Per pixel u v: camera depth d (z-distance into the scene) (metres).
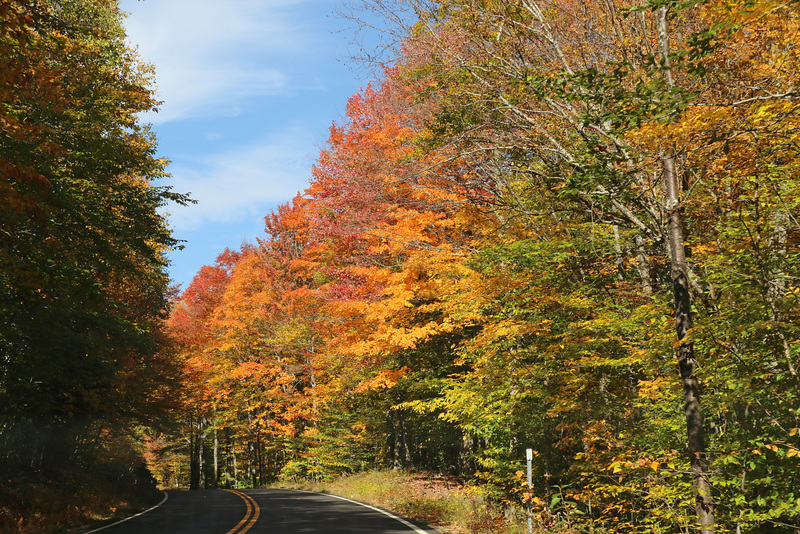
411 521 14.81
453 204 15.20
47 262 14.52
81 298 15.56
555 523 12.02
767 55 8.31
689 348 8.70
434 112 12.27
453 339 21.33
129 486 25.97
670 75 8.98
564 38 10.68
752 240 8.48
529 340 15.12
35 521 15.09
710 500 8.27
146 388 26.02
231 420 48.28
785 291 9.32
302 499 22.55
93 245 16.70
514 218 14.37
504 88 11.38
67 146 15.29
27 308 15.00
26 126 10.90
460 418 17.34
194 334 44.47
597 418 13.05
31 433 19.27
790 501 8.12
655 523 10.95
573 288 13.79
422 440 32.34
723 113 7.51
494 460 16.81
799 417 8.32
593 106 10.17
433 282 18.17
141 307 26.56
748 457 8.97
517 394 13.96
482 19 11.14
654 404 11.56
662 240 9.99
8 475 17.39
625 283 13.31
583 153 9.16
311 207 23.33
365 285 21.34
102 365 21.06
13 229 13.61
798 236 9.46
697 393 8.60
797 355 8.77
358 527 13.61
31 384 19.06
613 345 13.24
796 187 8.63
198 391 40.78
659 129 7.70
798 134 8.14
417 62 12.21
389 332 18.81
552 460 17.27
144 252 17.95
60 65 15.38
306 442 37.19
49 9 15.72
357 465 36.06
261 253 42.69
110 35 20.45
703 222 10.50
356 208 19.34
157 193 18.83
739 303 8.90
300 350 35.75
